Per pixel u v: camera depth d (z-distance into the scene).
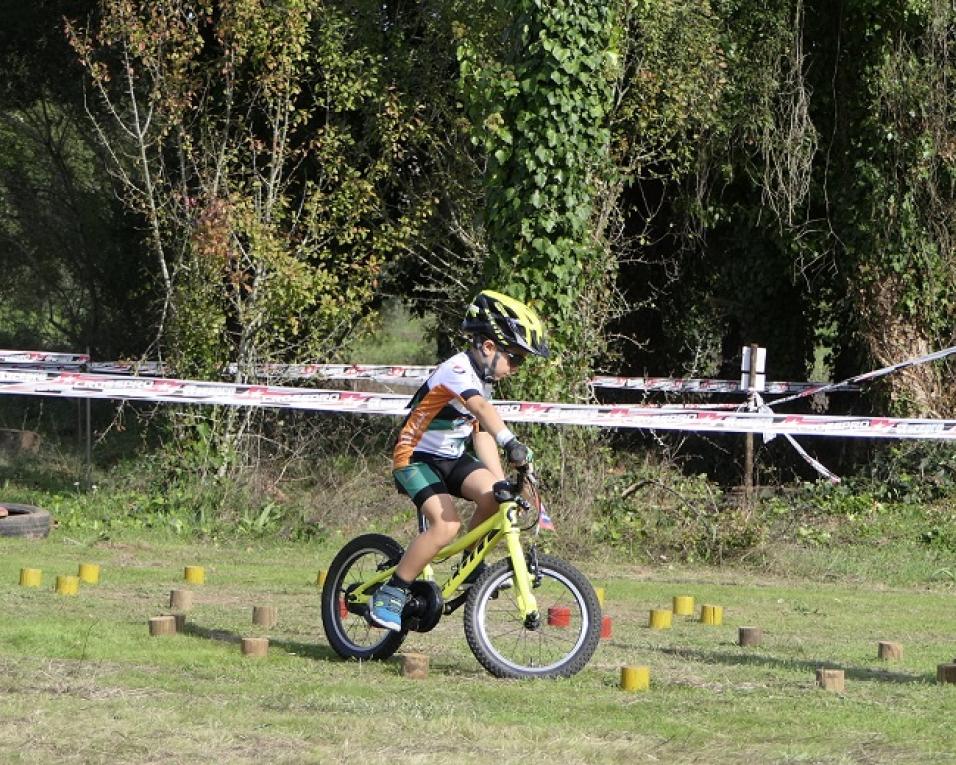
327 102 30.83
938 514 28.30
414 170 32.97
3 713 10.10
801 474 35.97
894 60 31.94
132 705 10.59
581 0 26.97
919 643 16.48
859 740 10.25
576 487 25.89
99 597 17.52
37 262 49.81
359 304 30.77
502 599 14.20
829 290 35.94
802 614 18.94
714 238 37.84
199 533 25.88
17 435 37.16
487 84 27.58
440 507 12.53
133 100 29.70
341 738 9.70
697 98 31.61
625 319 39.44
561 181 27.23
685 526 25.14
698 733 10.27
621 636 16.05
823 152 33.53
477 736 9.92
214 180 29.84
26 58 43.12
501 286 27.47
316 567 22.44
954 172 32.12
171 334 29.94
